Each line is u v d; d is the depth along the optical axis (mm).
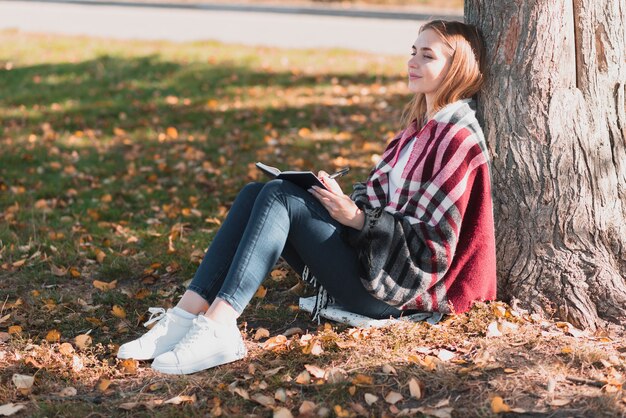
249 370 3025
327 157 6316
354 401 2785
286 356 3146
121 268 4223
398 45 12016
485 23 3379
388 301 3117
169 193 5656
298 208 3062
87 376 3047
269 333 3441
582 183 3357
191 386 2926
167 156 6570
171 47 11375
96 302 3838
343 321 3324
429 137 3201
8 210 5281
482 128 3432
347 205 3014
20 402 2869
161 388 2945
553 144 3352
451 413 2670
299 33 13070
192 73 9641
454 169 3098
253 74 9531
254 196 3238
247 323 3537
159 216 5121
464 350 3109
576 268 3350
